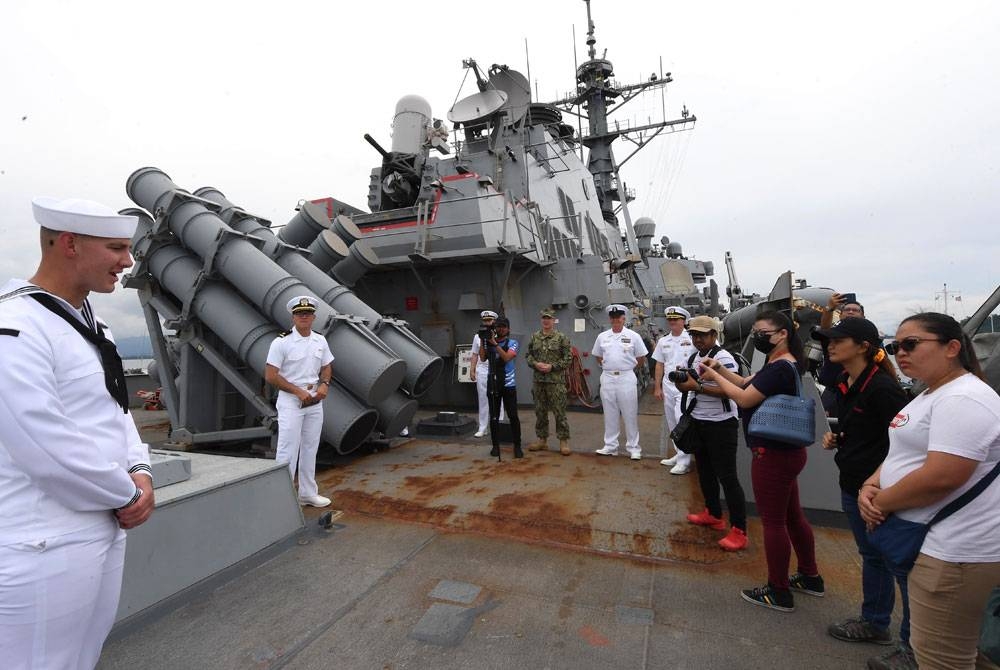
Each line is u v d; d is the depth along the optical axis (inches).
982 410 61.3
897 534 68.1
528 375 370.0
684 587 116.9
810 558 113.2
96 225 55.9
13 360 49.1
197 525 114.7
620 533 143.6
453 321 370.9
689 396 145.0
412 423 315.0
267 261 221.5
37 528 50.9
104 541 56.3
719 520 146.5
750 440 109.1
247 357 219.1
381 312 389.4
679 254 1045.2
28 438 48.9
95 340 58.8
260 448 236.7
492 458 228.4
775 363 106.2
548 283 372.2
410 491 181.0
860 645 95.1
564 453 234.4
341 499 175.3
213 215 231.6
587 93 764.6
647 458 227.9
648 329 544.4
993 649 60.3
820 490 151.3
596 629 100.3
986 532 61.2
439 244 347.6
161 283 242.2
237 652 92.9
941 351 67.1
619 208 793.6
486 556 133.0
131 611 99.3
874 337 91.2
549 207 446.6
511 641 96.3
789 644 95.5
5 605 49.1
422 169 392.8
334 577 121.6
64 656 53.3
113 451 57.6
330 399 214.8
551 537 143.3
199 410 243.9
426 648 94.1
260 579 120.2
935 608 64.2
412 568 126.3
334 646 94.8
